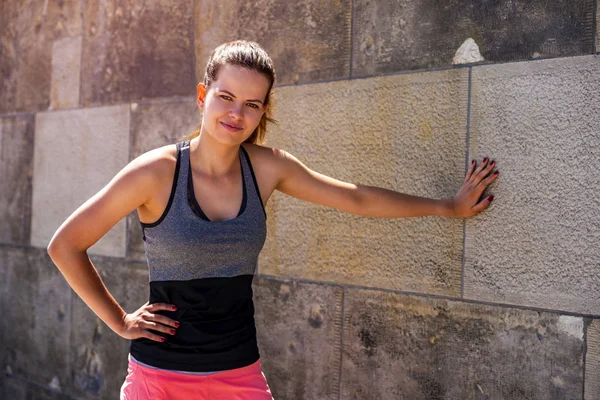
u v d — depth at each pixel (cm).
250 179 194
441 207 216
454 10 223
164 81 312
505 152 211
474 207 214
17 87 385
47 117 368
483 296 216
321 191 208
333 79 253
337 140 251
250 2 279
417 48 232
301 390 262
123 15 330
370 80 243
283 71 268
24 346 377
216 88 179
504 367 212
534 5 206
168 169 183
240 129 179
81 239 182
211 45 293
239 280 186
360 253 246
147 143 318
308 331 261
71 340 353
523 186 208
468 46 220
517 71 209
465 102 220
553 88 202
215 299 182
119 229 329
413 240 233
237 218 186
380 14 241
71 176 354
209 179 186
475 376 218
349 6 249
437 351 227
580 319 196
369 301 244
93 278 187
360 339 246
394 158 237
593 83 195
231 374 183
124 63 329
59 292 360
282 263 269
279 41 269
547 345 203
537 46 205
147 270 316
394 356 237
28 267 376
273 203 272
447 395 224
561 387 200
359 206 211
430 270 229
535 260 205
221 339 181
